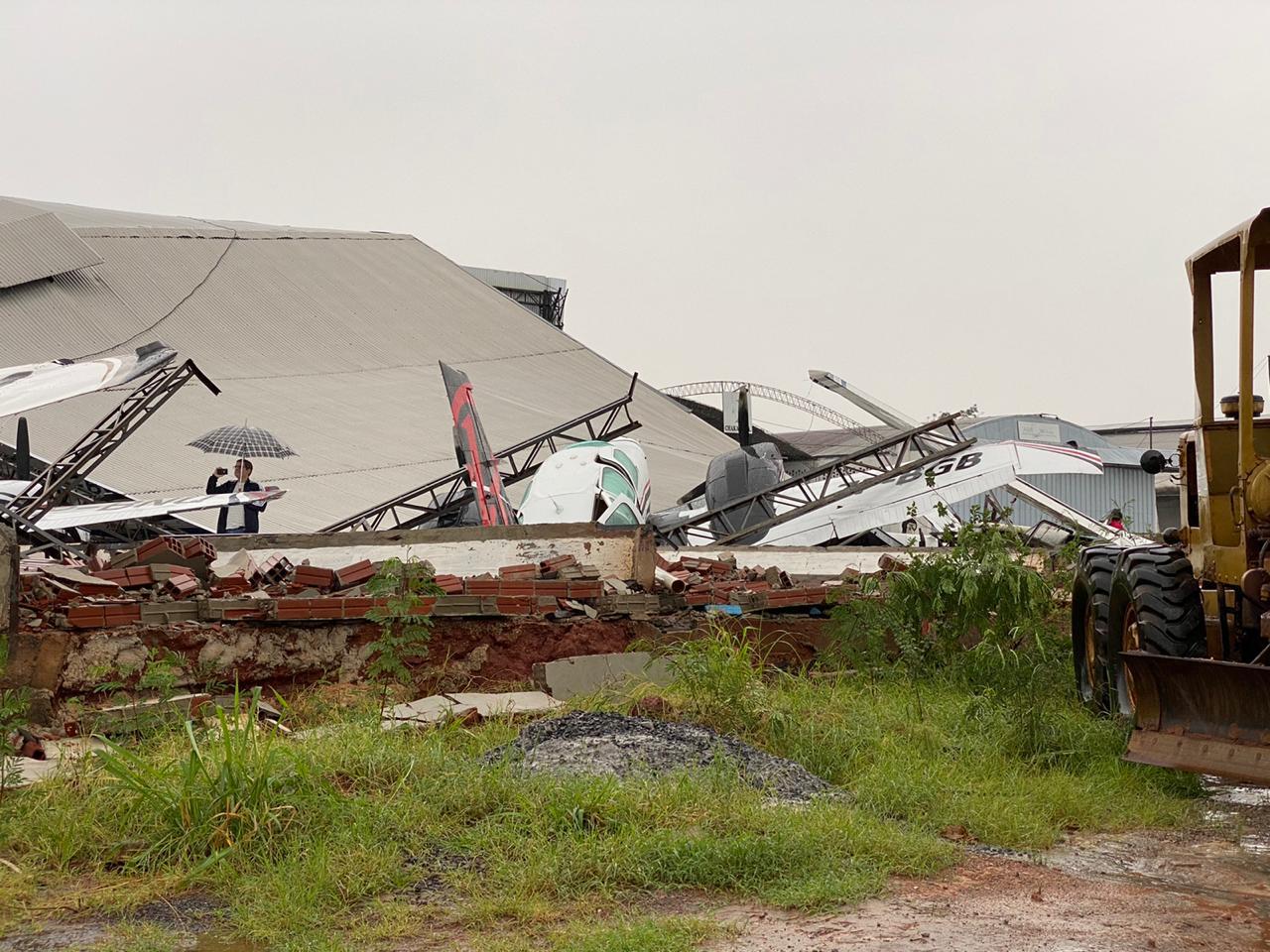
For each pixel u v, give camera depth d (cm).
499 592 1061
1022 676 1002
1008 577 1077
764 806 650
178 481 3556
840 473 2552
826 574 1567
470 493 2791
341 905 520
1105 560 980
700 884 550
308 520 3484
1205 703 703
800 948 472
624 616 1114
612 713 802
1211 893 561
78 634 858
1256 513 720
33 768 699
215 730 734
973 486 2253
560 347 6262
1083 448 4219
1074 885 569
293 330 5303
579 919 509
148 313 4972
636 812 617
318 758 672
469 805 621
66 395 1591
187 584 955
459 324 6034
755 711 839
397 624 998
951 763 786
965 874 584
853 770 770
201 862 563
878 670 1064
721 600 1196
